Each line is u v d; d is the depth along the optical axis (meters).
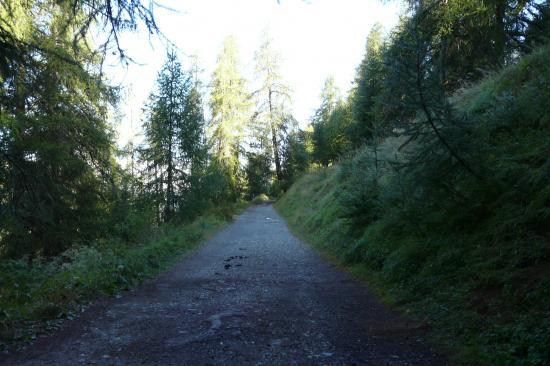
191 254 14.80
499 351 4.70
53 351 5.46
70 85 13.02
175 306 7.70
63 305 7.28
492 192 7.62
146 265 11.23
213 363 4.92
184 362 4.97
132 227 16.62
